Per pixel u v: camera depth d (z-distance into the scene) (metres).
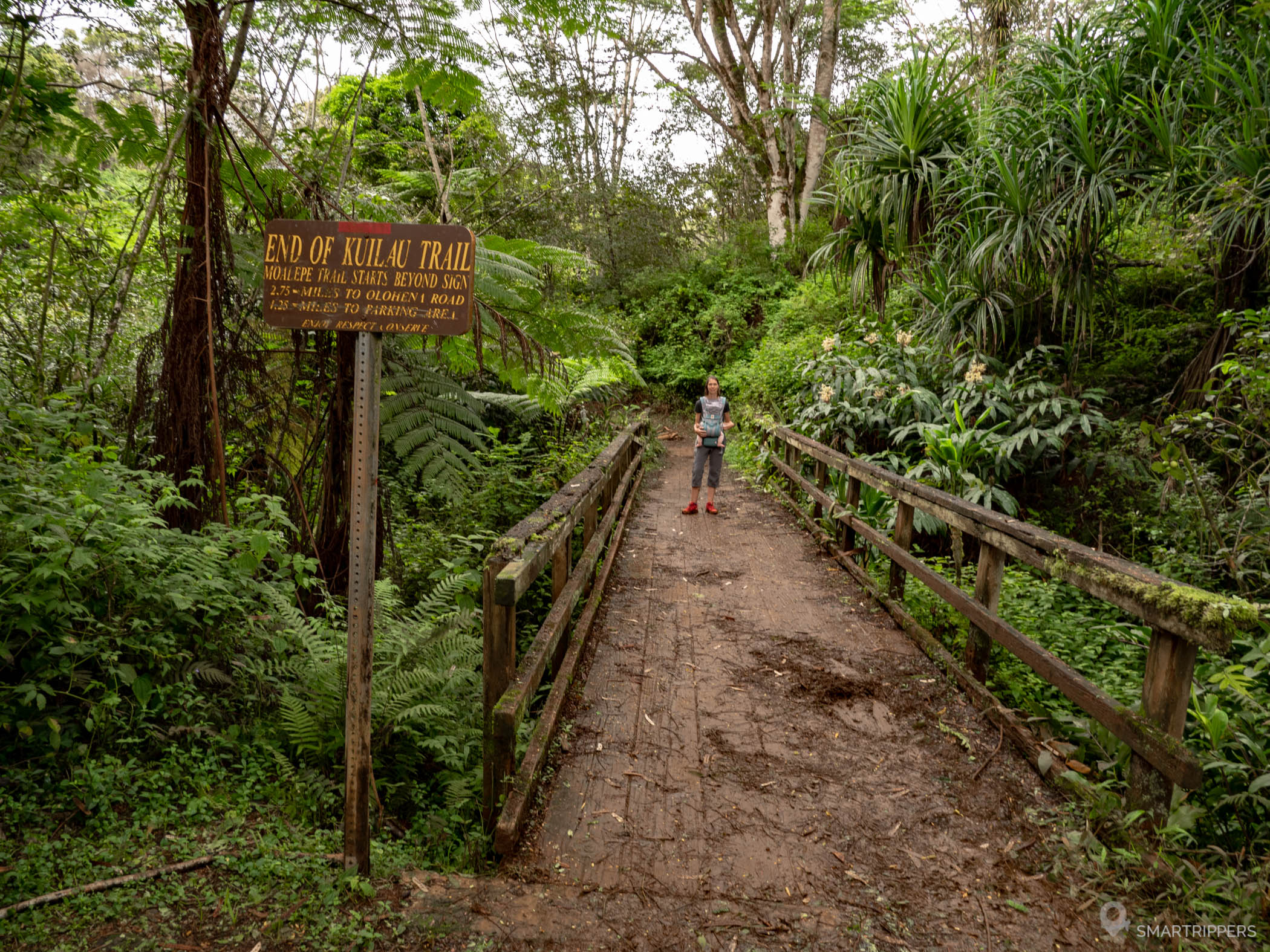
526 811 2.72
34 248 4.08
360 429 2.24
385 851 2.55
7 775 2.48
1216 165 5.79
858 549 6.32
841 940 2.20
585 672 4.16
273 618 3.55
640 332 19.52
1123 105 6.24
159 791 2.65
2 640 2.64
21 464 3.04
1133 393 7.59
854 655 4.41
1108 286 7.26
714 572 6.24
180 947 1.97
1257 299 6.39
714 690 3.93
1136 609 2.54
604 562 5.74
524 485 6.82
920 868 2.54
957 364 7.79
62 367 4.10
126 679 2.67
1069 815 2.78
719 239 23.05
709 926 2.25
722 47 19.03
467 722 3.52
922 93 8.10
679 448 15.57
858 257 8.99
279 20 4.07
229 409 3.87
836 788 3.03
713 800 2.93
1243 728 2.89
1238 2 5.98
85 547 2.81
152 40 3.58
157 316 4.96
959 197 7.85
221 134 3.65
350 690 2.28
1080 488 7.01
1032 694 3.74
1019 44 7.51
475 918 2.22
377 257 2.21
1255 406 4.43
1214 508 5.01
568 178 14.09
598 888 2.40
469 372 5.46
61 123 3.59
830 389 8.44
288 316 2.22
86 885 2.13
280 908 2.15
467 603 4.15
